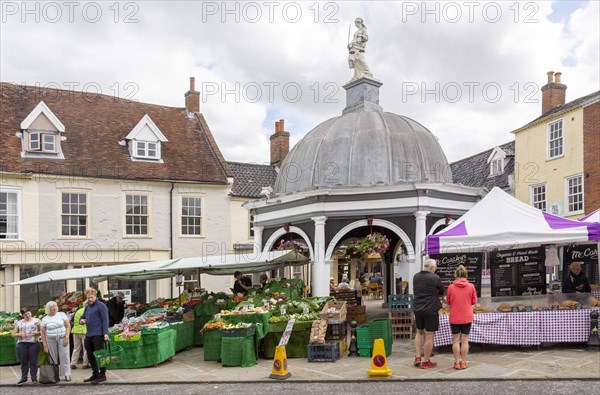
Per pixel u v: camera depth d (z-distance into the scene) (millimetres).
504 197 13273
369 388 9086
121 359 11695
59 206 22844
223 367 11453
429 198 15211
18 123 23562
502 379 9273
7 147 22500
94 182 23703
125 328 12344
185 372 11094
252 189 28969
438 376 9617
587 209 24078
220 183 26578
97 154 24578
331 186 15766
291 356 11922
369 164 16391
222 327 11859
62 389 10195
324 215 15727
